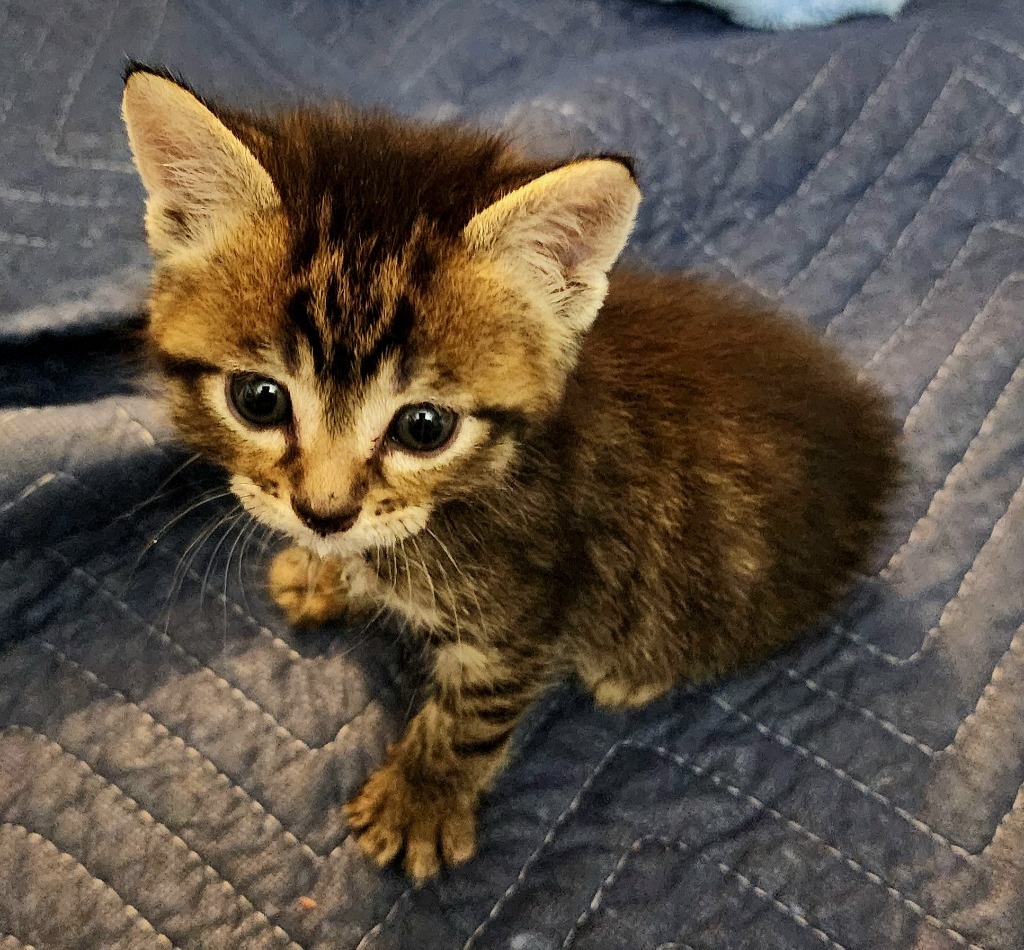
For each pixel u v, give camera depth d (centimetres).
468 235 14
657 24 31
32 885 17
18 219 23
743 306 21
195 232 15
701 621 20
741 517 19
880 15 31
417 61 29
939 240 27
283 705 19
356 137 16
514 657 18
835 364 21
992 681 21
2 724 19
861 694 20
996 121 28
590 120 26
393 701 20
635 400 18
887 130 28
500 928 17
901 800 19
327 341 14
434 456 15
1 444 20
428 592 17
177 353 15
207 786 18
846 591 21
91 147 24
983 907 18
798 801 19
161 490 22
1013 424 24
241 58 27
